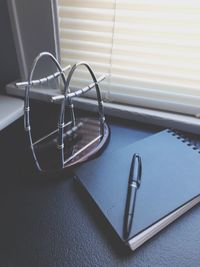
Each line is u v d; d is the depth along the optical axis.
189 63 0.67
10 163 0.60
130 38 0.69
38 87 0.84
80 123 0.71
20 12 0.75
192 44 0.64
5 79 0.92
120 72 0.76
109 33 0.71
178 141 0.64
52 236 0.45
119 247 0.42
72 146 0.63
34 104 0.83
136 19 0.66
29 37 0.78
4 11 0.78
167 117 0.72
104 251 0.42
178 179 0.53
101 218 0.47
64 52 0.79
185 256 0.41
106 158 0.59
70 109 0.70
